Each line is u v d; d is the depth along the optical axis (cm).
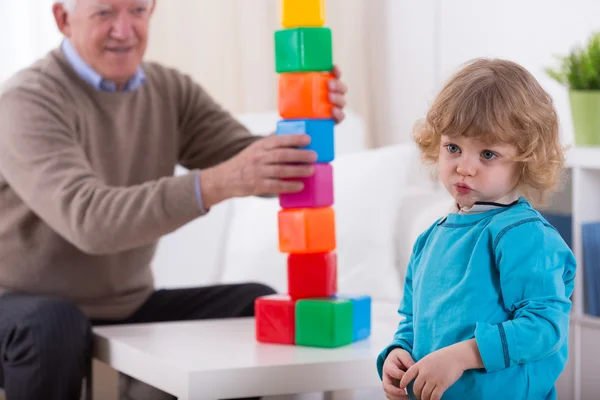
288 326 173
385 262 240
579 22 253
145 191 176
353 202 247
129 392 203
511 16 274
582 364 231
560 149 136
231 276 258
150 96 217
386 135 327
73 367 178
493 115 128
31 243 199
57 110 194
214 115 227
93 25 197
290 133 173
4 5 326
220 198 174
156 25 334
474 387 128
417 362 129
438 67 302
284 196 174
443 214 239
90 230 177
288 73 174
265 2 337
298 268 177
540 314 124
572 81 233
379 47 327
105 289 208
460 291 131
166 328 192
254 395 156
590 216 232
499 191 132
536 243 128
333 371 160
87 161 194
